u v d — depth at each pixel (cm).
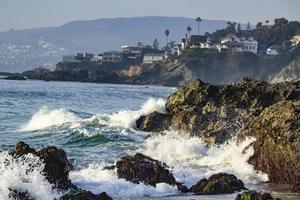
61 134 5116
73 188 2720
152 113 5231
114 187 2850
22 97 11975
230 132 4538
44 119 6059
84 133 4950
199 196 2792
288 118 3456
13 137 5025
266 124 3597
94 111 8400
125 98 13575
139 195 2791
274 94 4859
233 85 5009
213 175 3070
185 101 5047
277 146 3428
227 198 2745
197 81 5094
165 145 4359
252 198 2380
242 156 3688
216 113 4816
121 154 4116
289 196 2852
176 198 2733
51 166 2716
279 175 3372
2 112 7662
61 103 10194
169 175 2994
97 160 3778
